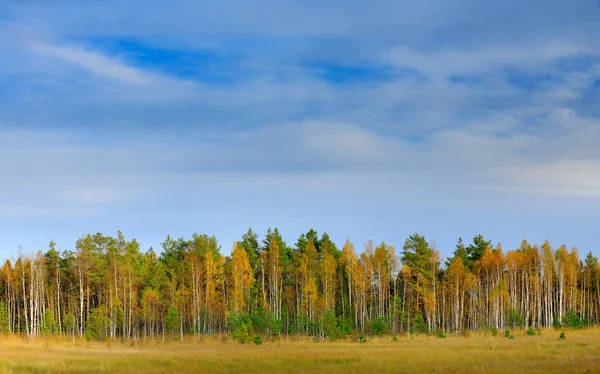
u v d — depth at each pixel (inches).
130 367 1333.7
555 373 1069.1
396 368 1231.5
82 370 1291.8
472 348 1828.2
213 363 1437.0
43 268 3582.7
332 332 2802.7
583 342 2025.1
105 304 3518.7
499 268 3784.5
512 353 1568.7
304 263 3639.3
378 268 3690.9
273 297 3742.6
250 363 1419.8
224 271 3794.3
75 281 3855.8
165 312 3486.7
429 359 1445.6
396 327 3449.8
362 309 3651.6
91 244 3634.4
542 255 3870.6
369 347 2100.1
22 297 3855.8
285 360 1497.3
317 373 1174.3
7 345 2573.8
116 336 3435.0
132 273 3582.7
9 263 3722.9
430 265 3754.9
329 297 3565.5
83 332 3452.3
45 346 2459.4
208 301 3476.9
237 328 2974.9
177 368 1301.7
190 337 3208.7
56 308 3818.9
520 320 3245.6
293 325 3508.9
